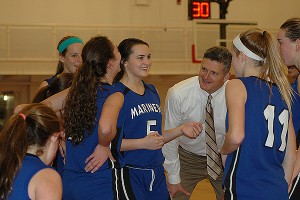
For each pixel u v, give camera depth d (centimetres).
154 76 1580
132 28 1577
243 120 355
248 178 360
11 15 1511
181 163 616
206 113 558
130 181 431
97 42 433
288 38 416
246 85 370
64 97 460
